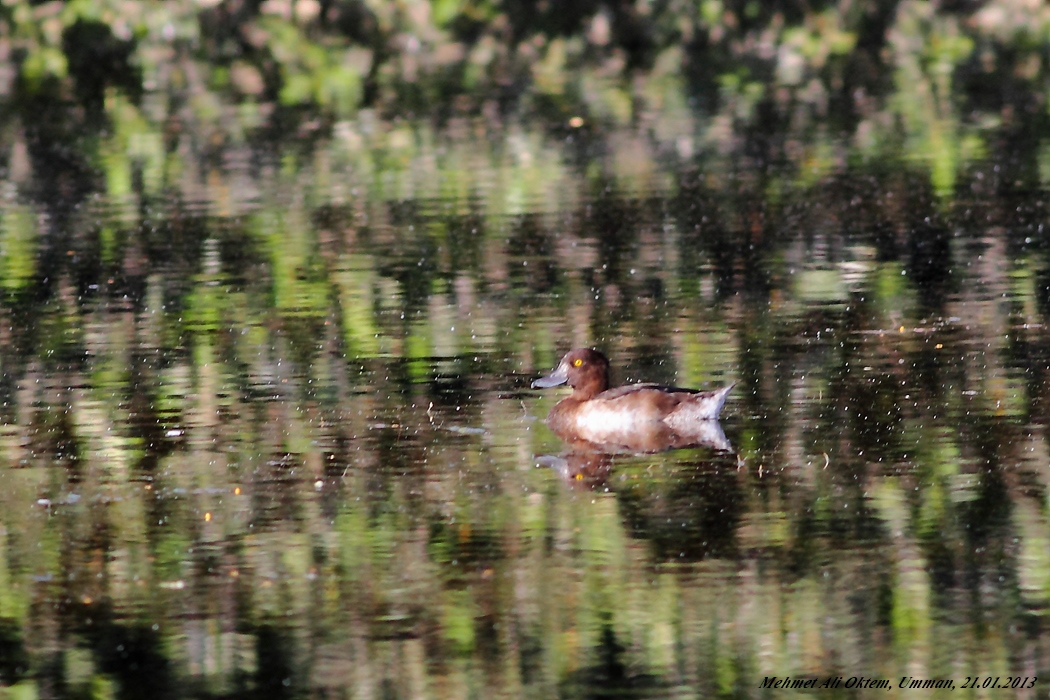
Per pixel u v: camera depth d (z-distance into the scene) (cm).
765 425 1295
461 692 893
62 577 1023
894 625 953
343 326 1650
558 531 1081
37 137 2931
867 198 2288
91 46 3731
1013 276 1795
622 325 1630
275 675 913
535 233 2103
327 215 2248
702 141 2795
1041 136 2761
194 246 2066
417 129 2961
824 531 1072
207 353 1552
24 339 1617
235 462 1226
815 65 3662
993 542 1049
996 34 3981
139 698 897
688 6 3947
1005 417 1293
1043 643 929
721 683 901
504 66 3678
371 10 3891
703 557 1038
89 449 1261
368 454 1241
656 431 1280
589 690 897
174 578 1022
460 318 1675
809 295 1736
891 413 1312
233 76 3538
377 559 1045
